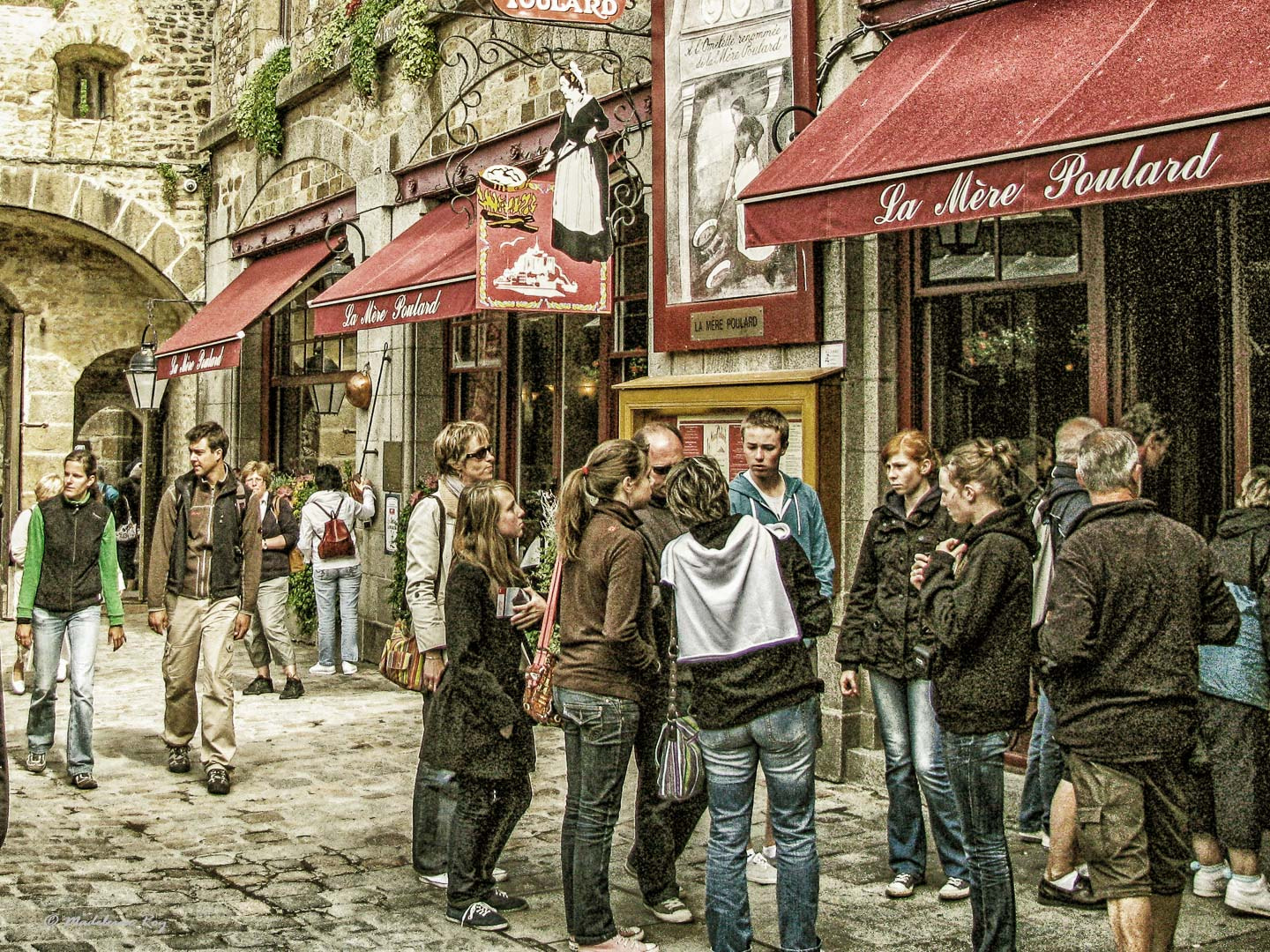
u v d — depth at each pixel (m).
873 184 5.76
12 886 5.13
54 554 7.04
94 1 15.49
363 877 5.30
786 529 4.38
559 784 6.80
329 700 9.45
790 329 7.09
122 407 17.06
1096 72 5.37
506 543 4.73
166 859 5.54
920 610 4.64
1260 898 4.68
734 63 7.45
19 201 15.14
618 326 9.19
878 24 6.80
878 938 4.56
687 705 4.95
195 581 6.96
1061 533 5.01
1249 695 4.73
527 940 4.58
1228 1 5.25
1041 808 5.55
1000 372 6.62
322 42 12.80
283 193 14.03
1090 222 6.21
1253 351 5.89
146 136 15.77
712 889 4.13
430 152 11.09
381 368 11.65
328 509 10.67
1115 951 4.41
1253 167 4.55
